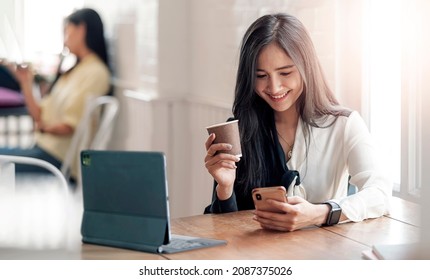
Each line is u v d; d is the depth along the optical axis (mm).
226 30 4820
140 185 2420
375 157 2945
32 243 4570
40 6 6867
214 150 2803
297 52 2879
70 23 6035
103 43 6070
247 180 3027
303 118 2994
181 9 5598
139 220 2436
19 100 6355
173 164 5660
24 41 6836
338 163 3002
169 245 2457
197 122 5379
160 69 5637
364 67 3602
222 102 4910
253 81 2920
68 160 5750
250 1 4445
